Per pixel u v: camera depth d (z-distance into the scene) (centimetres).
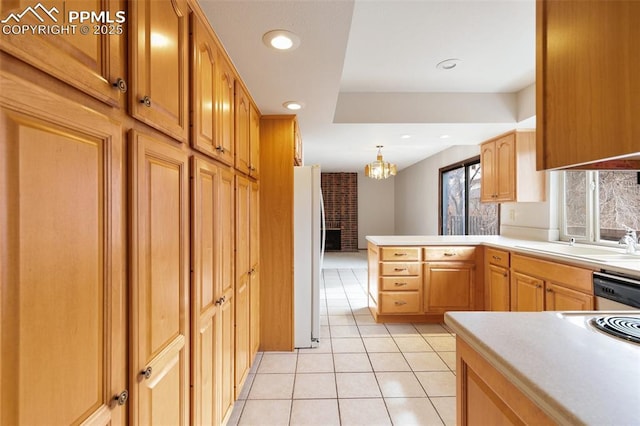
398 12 187
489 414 84
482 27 203
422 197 696
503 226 399
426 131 343
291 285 279
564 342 84
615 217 266
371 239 378
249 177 233
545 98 90
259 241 275
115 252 75
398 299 343
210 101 143
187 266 119
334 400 207
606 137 69
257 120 261
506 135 342
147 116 89
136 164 83
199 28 129
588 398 58
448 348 286
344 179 941
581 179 296
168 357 103
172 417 107
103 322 72
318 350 282
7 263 50
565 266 222
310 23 141
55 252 59
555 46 86
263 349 280
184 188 116
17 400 52
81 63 65
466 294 340
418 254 343
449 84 296
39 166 55
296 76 195
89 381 68
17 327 52
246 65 181
